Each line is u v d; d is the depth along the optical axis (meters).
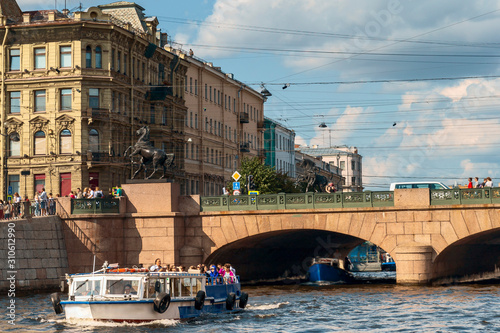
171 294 40.09
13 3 81.56
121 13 89.31
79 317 38.94
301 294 55.91
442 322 39.03
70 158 76.56
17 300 49.66
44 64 77.69
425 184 61.81
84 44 77.00
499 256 76.88
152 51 86.81
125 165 80.31
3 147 78.00
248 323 39.81
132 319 38.50
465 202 55.47
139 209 59.62
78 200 58.81
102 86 77.44
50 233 57.53
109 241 58.72
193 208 60.34
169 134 90.19
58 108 77.19
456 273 65.19
